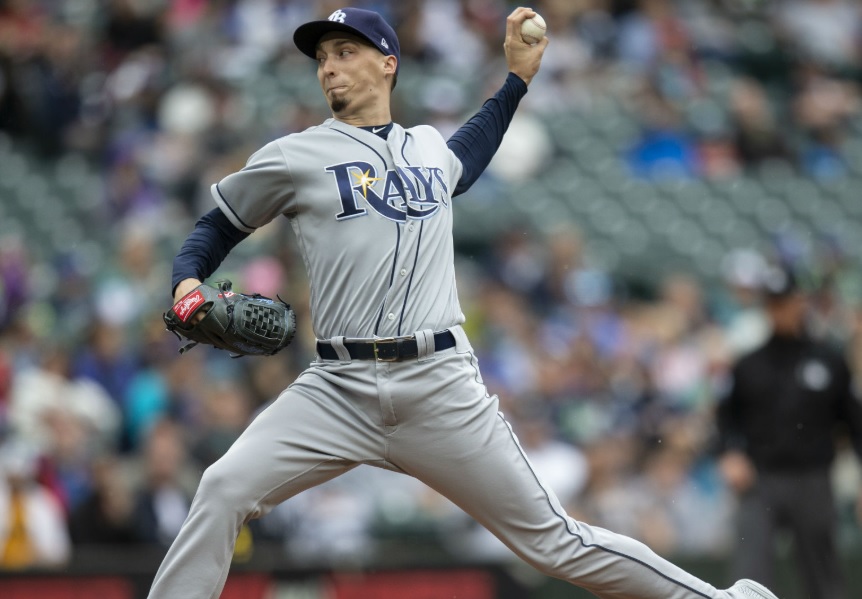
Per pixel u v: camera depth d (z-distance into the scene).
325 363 13.51
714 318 41.84
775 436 25.19
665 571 13.77
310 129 13.66
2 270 38.28
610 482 30.53
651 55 55.25
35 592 23.59
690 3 59.81
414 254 13.28
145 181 43.78
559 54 53.56
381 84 13.82
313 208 13.31
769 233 48.44
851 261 47.78
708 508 30.73
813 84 57.72
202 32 51.38
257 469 13.22
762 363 25.39
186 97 46.72
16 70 47.81
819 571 25.33
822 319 38.16
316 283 13.47
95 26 52.41
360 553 25.41
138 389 32.41
